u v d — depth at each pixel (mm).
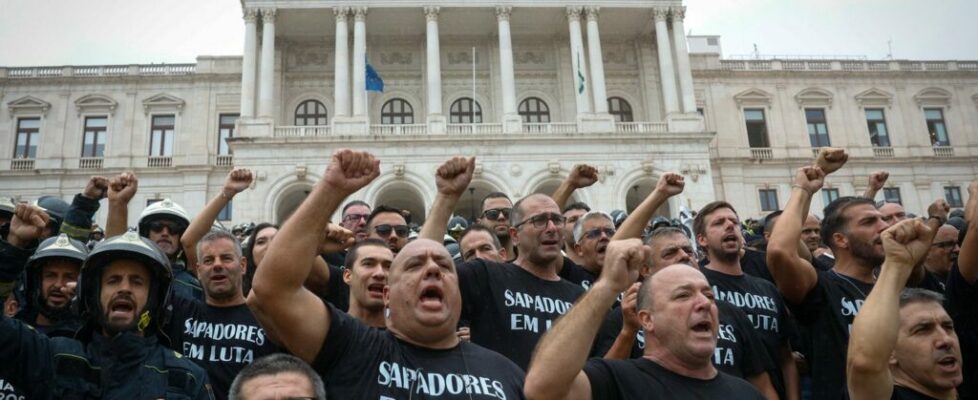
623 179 35531
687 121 37094
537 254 6422
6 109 41438
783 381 6719
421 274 4742
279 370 3764
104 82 42250
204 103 42438
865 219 6621
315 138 34656
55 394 4531
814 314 6480
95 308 4895
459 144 35344
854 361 4648
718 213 7250
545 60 41844
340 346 4504
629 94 41906
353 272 5996
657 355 4887
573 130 36719
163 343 5324
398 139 35031
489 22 39812
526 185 35031
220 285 6320
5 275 5512
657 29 39062
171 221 7996
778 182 43719
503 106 37125
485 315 6102
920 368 5000
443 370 4613
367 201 34219
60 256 5684
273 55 36656
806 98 45281
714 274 7129
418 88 40781
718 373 4914
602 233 7664
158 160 41156
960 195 44688
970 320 6215
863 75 46156
